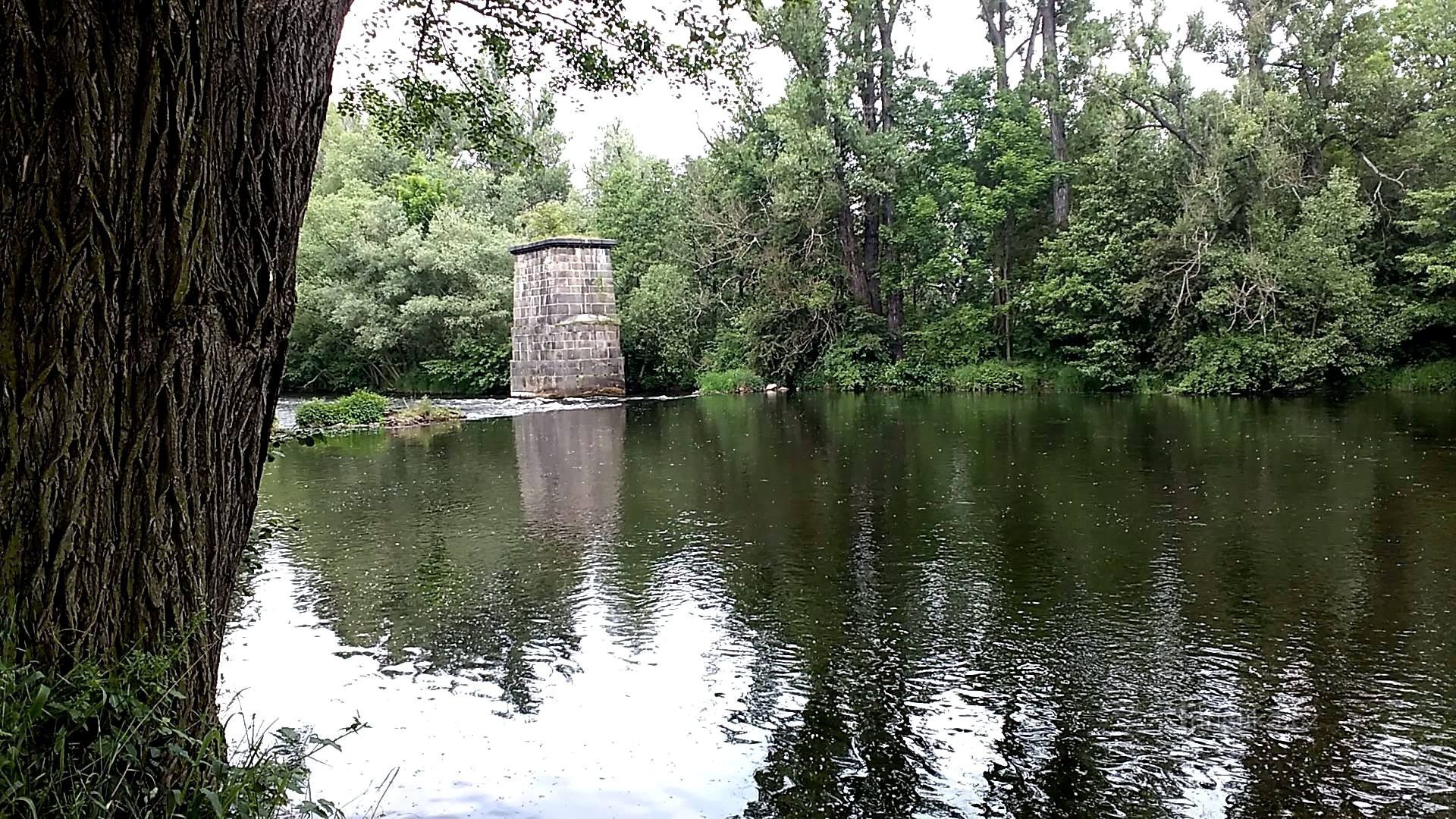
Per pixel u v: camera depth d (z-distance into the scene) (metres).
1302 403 19.64
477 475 11.89
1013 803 3.60
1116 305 24.95
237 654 5.22
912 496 9.80
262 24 2.07
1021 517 8.62
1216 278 22.58
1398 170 23.41
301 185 2.30
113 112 1.79
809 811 3.55
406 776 3.79
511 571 6.99
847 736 4.16
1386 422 15.52
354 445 15.66
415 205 36.81
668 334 31.19
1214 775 3.79
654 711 4.43
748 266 30.25
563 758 3.95
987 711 4.41
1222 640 5.29
